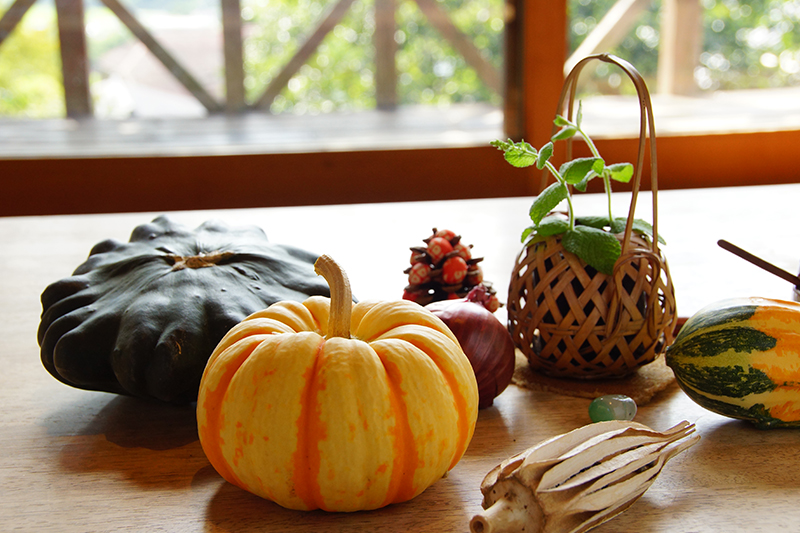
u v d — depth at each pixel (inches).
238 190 47.0
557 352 24.4
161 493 21.4
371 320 21.6
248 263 25.0
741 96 58.9
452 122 54.4
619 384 24.8
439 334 21.2
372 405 19.8
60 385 25.5
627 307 23.8
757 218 39.9
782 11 57.4
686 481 21.5
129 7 50.1
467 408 20.9
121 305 23.7
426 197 48.6
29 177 45.3
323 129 53.9
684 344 22.6
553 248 24.2
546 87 47.8
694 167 49.7
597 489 19.4
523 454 19.8
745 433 23.0
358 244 36.1
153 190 46.4
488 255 34.1
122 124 51.4
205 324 23.2
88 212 46.2
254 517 20.7
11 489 21.6
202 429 20.7
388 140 52.7
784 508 20.8
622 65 23.3
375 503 20.5
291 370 20.0
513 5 48.8
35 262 34.5
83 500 21.2
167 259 24.8
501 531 19.2
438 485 21.5
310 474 19.9
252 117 53.3
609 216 24.7
